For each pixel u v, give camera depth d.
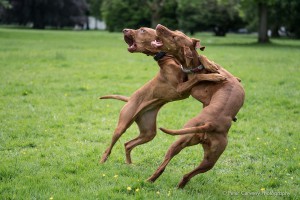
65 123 9.45
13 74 15.39
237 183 6.44
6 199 5.50
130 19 54.94
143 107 6.61
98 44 31.66
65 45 29.52
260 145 8.28
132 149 7.64
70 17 68.81
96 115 10.23
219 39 46.03
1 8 63.81
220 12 53.44
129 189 5.84
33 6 65.31
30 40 33.81
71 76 15.34
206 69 5.93
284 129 9.39
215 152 5.65
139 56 22.80
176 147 5.79
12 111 10.26
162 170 5.96
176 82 6.24
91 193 5.72
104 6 56.19
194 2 36.59
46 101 11.41
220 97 5.72
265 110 10.98
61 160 7.09
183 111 10.84
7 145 7.84
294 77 15.87
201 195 5.78
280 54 25.83
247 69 18.08
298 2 42.94
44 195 5.60
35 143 8.02
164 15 51.72
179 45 5.91
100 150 7.74
